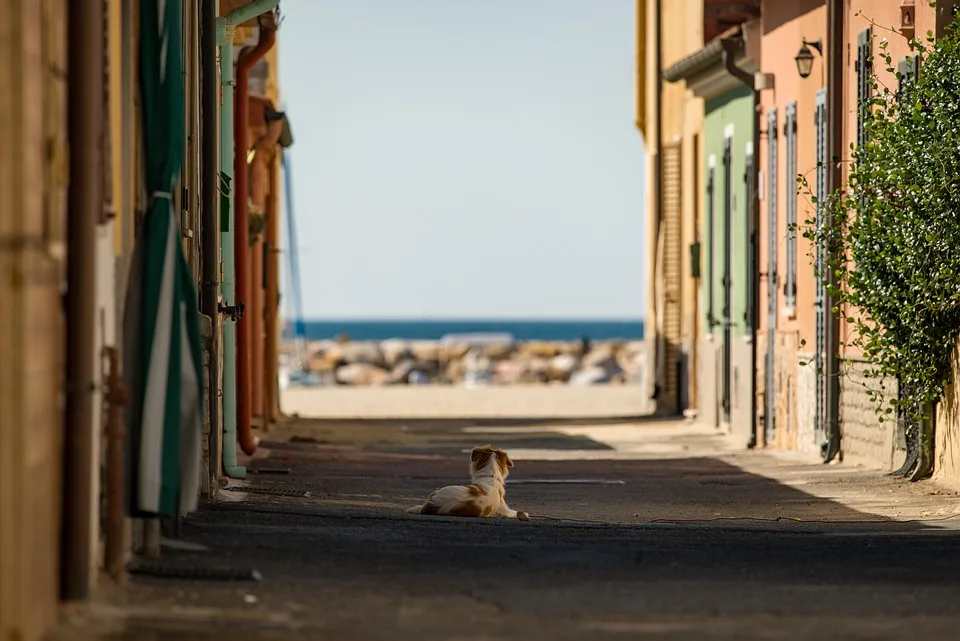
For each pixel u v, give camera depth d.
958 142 31.20
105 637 14.71
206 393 28.59
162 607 16.36
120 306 18.77
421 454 48.25
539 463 45.12
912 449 36.06
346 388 120.81
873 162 33.56
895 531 26.53
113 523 17.52
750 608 16.98
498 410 83.88
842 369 41.69
